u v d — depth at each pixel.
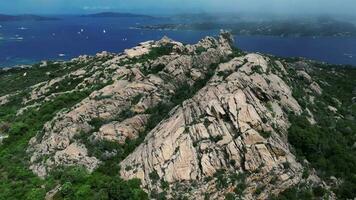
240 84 88.38
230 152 77.06
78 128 99.44
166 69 117.56
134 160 85.00
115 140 96.44
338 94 126.38
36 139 103.50
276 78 98.69
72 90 132.50
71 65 199.62
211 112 83.56
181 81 115.69
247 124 79.69
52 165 90.94
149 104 107.31
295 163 77.19
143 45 146.75
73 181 83.06
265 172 74.62
